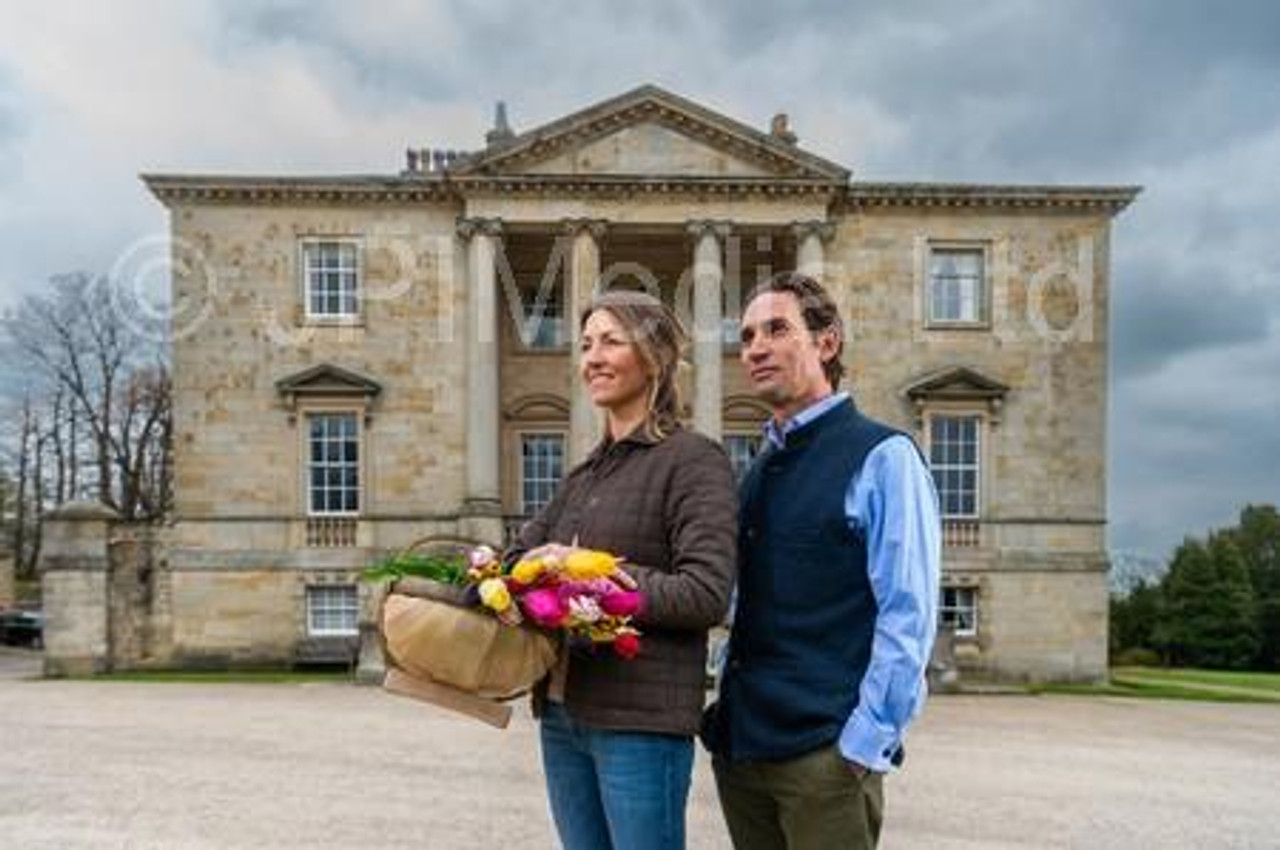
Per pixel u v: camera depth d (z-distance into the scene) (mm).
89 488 59719
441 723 16594
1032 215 31328
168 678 25828
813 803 3461
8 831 9039
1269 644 58094
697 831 9211
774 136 32750
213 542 30000
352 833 9094
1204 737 17625
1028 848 9289
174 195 30422
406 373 30828
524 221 30375
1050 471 30953
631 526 3537
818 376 3840
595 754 3492
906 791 11781
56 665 26516
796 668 3545
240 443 30344
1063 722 19375
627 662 3389
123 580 29125
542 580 3283
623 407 3803
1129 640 60312
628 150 30531
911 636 3373
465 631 3258
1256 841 9828
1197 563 58469
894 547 3434
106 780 11375
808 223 30250
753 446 32500
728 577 3330
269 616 29859
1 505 60656
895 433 3662
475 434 30141
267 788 11016
